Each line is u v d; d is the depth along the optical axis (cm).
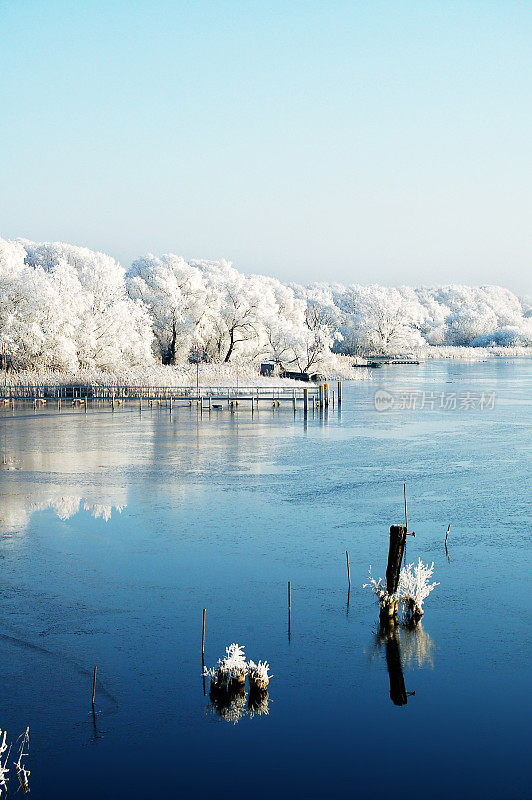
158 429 5984
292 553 2836
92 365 8775
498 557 2798
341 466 4450
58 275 8888
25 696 1830
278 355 10788
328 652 2072
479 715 1798
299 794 1530
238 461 4606
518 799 1515
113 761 1622
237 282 10900
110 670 1953
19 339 8200
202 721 1759
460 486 3900
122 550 2861
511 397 8456
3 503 3534
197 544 2941
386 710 1806
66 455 4794
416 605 2294
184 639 2131
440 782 1574
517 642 2133
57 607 2328
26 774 1569
